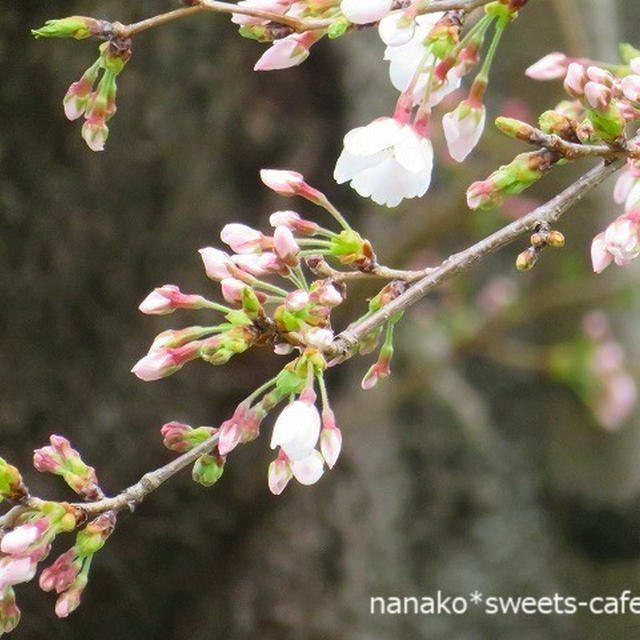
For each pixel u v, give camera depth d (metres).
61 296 1.54
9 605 1.12
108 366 1.58
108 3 1.49
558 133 1.16
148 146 1.56
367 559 1.97
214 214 1.64
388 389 2.02
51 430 1.55
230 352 1.13
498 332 2.07
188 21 1.56
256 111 1.70
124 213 1.56
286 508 1.83
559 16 1.59
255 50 1.64
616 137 1.15
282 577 1.80
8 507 1.46
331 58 1.80
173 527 1.66
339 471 1.94
